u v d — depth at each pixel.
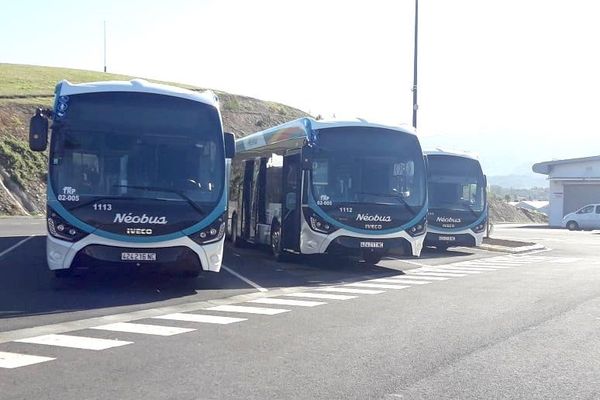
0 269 17.17
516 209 78.00
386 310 12.54
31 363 8.34
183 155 13.98
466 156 27.00
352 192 18.50
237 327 10.76
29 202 50.56
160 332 10.29
